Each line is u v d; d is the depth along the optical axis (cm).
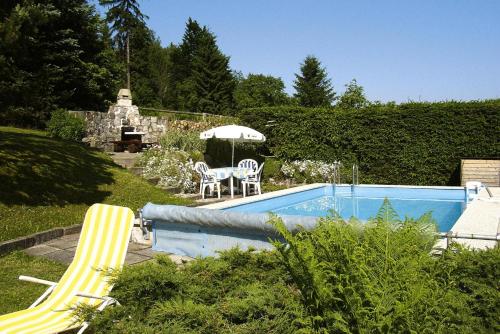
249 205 1052
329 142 1684
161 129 2031
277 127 1773
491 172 1344
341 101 3120
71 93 2155
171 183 1311
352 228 240
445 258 256
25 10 830
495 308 227
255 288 259
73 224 836
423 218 259
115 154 1548
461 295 219
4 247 664
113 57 3078
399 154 1548
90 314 253
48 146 1271
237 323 234
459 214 1129
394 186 1420
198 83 5403
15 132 1420
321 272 199
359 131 1614
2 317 351
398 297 187
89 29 2330
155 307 247
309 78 5791
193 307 232
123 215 460
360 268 193
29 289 518
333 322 195
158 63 6316
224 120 2114
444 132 1473
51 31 2066
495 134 1404
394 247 214
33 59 1953
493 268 250
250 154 1817
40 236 742
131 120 1958
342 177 1617
